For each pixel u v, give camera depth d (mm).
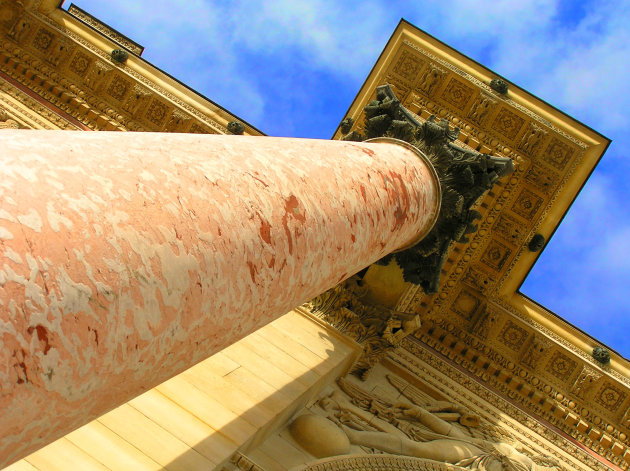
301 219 6395
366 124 12992
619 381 15172
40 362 3840
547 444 14469
